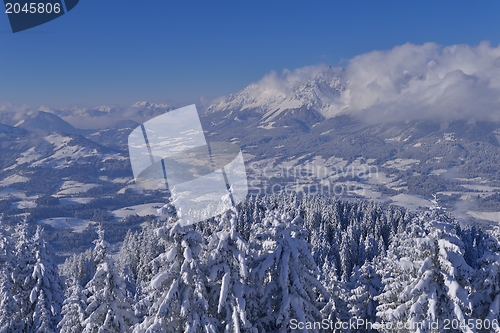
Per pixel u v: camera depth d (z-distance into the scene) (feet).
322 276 88.53
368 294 84.23
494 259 60.59
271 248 60.23
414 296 60.70
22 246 98.53
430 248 59.11
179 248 56.03
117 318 67.92
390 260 79.71
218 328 56.44
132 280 215.51
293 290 57.62
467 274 58.34
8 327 94.02
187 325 53.47
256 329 53.78
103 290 69.21
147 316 58.59
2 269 98.32
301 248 58.75
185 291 55.01
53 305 96.94
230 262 56.65
